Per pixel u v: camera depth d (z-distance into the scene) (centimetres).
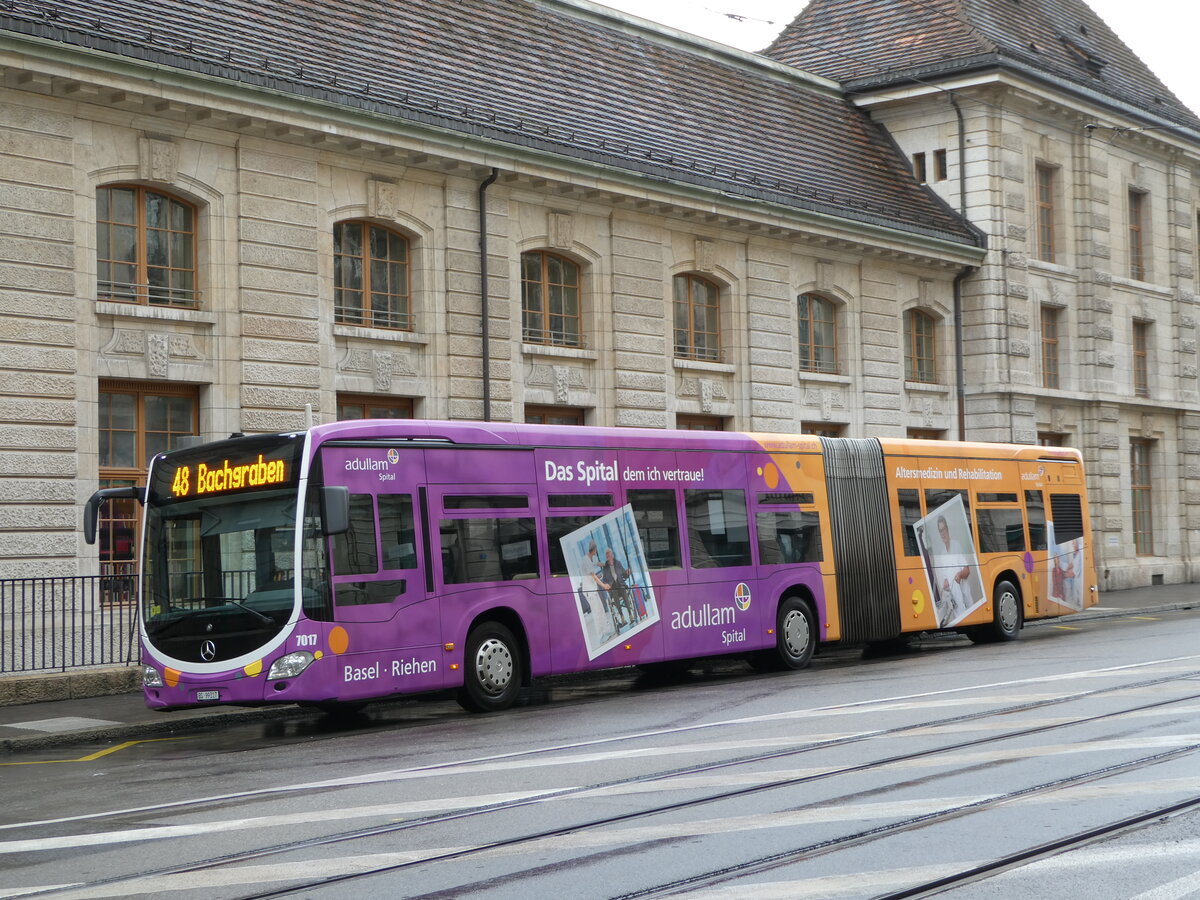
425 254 2592
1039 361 3988
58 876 859
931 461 2473
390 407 2566
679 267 3088
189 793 1170
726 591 2058
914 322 3791
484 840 896
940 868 780
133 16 2214
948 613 2442
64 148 2095
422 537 1689
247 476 1611
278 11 2530
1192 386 4612
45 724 1680
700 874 786
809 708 1531
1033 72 3869
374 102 2428
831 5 4416
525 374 2773
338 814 1009
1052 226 4134
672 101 3359
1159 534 4450
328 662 1573
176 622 1606
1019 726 1305
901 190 3828
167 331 2217
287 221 2369
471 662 1730
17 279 2036
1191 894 717
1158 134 4416
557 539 1841
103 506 2142
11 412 2022
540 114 2850
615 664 1888
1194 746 1159
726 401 3189
